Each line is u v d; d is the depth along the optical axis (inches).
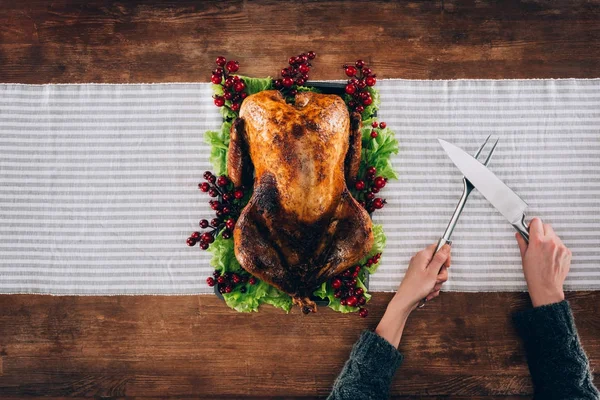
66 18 48.6
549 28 48.6
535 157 47.7
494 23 48.6
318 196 39.2
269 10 48.4
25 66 48.4
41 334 47.8
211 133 43.8
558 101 47.9
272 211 40.0
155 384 47.6
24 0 48.6
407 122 47.7
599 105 47.9
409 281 45.6
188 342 47.7
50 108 47.9
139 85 47.9
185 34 48.4
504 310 47.6
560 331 44.8
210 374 47.6
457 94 47.9
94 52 48.5
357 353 45.2
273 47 48.3
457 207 45.4
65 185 47.7
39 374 47.7
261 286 43.1
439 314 47.8
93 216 47.5
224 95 43.2
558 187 47.6
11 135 47.8
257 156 40.2
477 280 47.2
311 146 38.8
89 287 47.2
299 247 40.9
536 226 46.3
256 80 43.6
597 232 47.3
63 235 47.4
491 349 47.6
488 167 47.7
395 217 47.3
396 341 45.8
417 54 48.4
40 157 47.8
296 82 43.8
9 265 47.3
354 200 40.9
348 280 42.9
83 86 48.0
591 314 47.5
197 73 48.3
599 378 47.2
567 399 44.0
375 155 44.0
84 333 47.7
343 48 48.3
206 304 47.7
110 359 47.7
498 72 48.3
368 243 40.8
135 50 48.4
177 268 47.3
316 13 48.4
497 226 47.4
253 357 47.6
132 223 47.4
